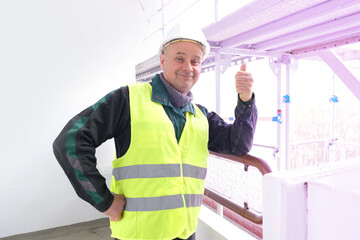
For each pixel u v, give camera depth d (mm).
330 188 438
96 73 2584
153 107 922
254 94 1018
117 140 933
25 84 2307
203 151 1031
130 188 880
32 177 2383
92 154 827
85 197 815
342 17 1291
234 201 1326
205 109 1211
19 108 2299
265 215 523
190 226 962
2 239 2289
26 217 2379
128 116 903
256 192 1229
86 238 2309
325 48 1997
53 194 2469
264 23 1336
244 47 1914
